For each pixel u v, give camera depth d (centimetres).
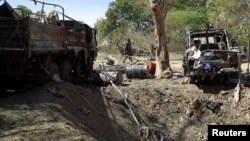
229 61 1432
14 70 1048
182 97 1393
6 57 995
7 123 773
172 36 4934
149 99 1326
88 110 1028
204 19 5069
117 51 4488
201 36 1655
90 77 1448
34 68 1084
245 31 3459
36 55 1046
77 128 857
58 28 1158
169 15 4934
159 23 1917
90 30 1622
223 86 1487
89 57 1560
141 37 4741
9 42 955
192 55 1505
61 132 783
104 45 4847
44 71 1090
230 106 1362
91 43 1612
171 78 1823
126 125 1105
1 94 1083
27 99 950
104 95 1227
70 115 925
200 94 1426
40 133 754
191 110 1327
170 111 1320
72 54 1320
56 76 1151
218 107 1351
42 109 875
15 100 943
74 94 1077
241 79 1556
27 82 1109
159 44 1931
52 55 1179
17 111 847
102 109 1123
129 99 1266
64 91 1043
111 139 970
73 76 1373
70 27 1495
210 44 1630
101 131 976
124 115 1158
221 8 3519
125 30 5553
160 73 1911
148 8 4788
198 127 1272
